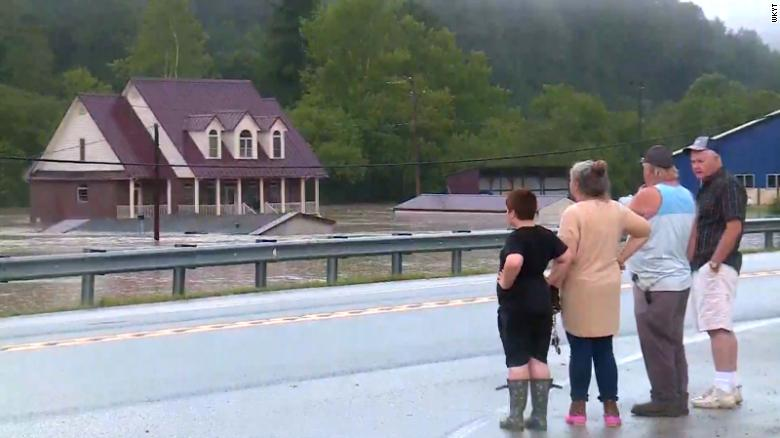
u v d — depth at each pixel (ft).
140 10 438.40
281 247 71.72
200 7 484.33
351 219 239.30
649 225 29.07
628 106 456.86
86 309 59.26
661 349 30.12
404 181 337.52
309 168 252.42
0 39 367.66
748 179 248.11
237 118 241.55
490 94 372.79
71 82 361.10
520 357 28.89
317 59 353.10
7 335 47.60
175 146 236.02
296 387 35.47
